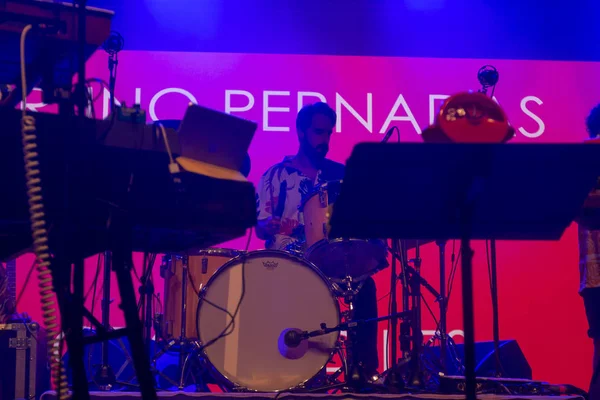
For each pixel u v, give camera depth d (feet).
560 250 18.24
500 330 17.99
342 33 19.10
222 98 18.60
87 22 6.88
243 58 18.79
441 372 13.19
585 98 19.08
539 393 10.59
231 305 11.58
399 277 12.07
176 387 12.64
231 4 18.99
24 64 6.48
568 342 17.99
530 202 6.61
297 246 13.30
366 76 18.93
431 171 6.10
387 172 6.08
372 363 13.28
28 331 11.59
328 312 11.73
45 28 6.72
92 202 6.39
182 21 18.84
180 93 18.51
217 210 6.70
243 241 18.03
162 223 6.62
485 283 18.07
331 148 18.61
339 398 9.90
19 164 6.09
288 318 11.64
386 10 19.22
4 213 6.07
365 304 13.41
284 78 18.79
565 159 6.11
